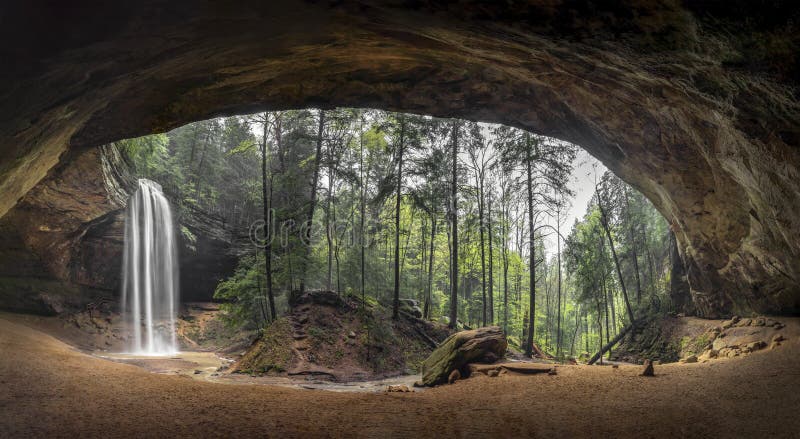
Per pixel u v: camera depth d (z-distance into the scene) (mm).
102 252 26266
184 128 40625
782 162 8711
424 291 30047
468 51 9555
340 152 22656
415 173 22328
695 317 21328
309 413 7887
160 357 20984
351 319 19828
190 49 7391
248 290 20797
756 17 5488
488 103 15836
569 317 48188
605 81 10062
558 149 22391
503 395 10070
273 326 18250
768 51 5996
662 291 26484
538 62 9820
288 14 6688
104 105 10219
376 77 13688
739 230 14484
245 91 13109
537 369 12789
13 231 21266
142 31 5922
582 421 7219
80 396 7922
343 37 8742
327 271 27094
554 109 16078
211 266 32438
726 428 6125
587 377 11680
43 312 22984
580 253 22016
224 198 43688
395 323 21656
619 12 6180
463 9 6586
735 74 6949
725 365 11625
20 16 4738
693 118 10867
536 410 8273
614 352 24906
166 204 30531
